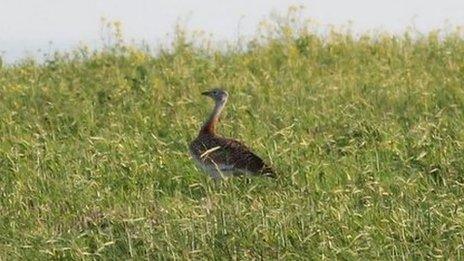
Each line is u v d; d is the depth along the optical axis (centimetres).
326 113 3359
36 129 3334
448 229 2188
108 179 2770
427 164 2803
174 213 2388
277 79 3884
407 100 3516
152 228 2305
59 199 2586
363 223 2284
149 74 3972
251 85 3809
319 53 4366
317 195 2517
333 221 2272
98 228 2283
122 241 2245
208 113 3494
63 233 2336
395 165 2808
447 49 4309
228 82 3859
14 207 2547
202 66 4094
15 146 3077
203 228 2252
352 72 4031
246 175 2733
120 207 2502
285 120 3325
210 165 2786
